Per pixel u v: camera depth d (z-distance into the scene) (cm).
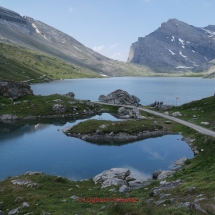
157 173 5091
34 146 7575
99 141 8069
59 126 10369
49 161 6284
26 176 4500
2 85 14250
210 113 9750
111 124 9225
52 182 4259
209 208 2100
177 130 8694
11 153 6912
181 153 6700
